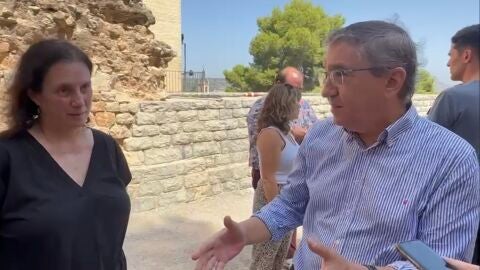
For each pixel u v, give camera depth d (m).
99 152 2.22
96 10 7.73
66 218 1.92
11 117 2.07
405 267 1.36
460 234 1.50
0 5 6.39
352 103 1.60
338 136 1.84
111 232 2.12
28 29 6.75
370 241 1.61
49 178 1.99
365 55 1.55
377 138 1.66
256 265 3.78
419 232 1.56
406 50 1.58
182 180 7.51
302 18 34.06
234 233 1.81
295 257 2.01
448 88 3.00
